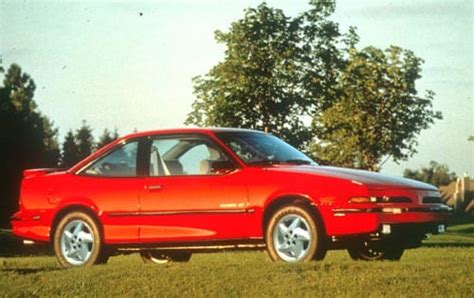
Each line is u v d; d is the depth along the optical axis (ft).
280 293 38.34
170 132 50.52
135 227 49.98
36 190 52.65
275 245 46.93
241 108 218.79
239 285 39.88
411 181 48.19
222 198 48.14
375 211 45.70
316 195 46.26
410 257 56.49
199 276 41.91
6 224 258.37
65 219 51.62
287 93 221.87
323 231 46.21
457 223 345.31
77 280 42.75
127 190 50.31
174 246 49.26
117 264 50.06
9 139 266.16
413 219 46.39
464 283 39.01
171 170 49.75
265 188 47.24
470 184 515.91
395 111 317.63
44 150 276.82
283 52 223.71
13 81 400.88
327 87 228.02
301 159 50.06
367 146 313.94
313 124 226.38
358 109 311.88
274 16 224.74
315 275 40.93
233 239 47.91
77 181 51.67
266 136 51.19
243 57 222.28
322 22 229.25
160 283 41.16
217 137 49.42
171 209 49.24
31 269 48.11
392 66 319.27
